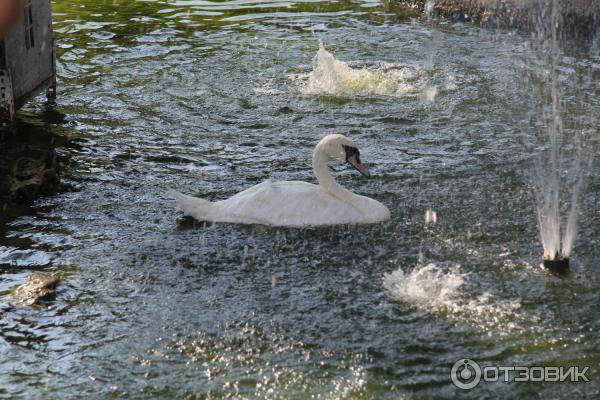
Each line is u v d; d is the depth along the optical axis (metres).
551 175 10.70
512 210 9.73
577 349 6.93
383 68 15.25
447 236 9.09
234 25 18.09
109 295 7.88
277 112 13.27
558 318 7.41
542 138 12.05
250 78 14.82
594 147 11.70
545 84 14.40
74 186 10.48
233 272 8.31
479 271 8.29
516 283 8.03
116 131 12.48
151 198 10.17
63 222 9.46
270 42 16.88
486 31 17.75
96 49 16.36
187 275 8.27
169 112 13.29
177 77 14.85
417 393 6.34
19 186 10.08
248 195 9.48
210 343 7.06
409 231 9.19
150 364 6.75
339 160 11.37
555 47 16.52
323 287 8.00
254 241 8.94
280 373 6.62
